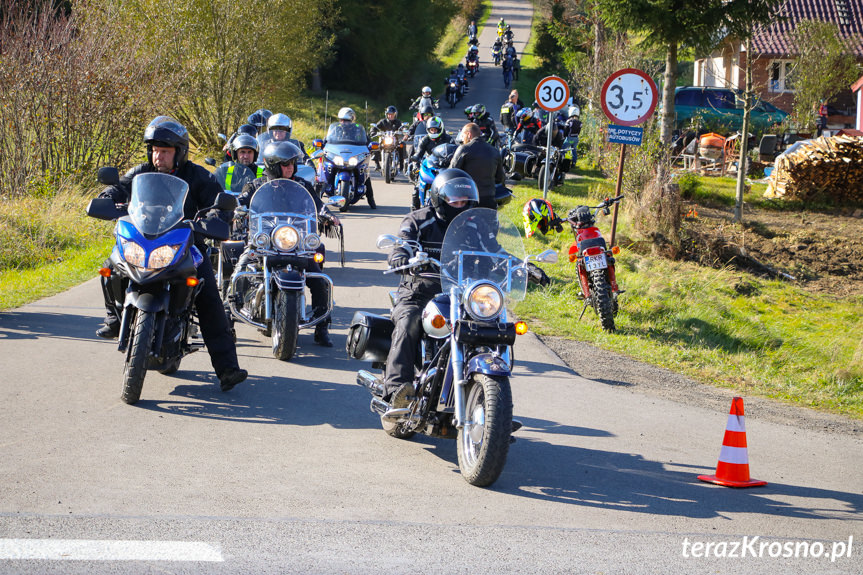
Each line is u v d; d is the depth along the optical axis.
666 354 15.16
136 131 28.22
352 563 6.25
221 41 41.91
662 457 9.34
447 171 9.12
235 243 13.72
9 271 18.36
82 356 11.88
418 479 8.16
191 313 10.57
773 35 52.16
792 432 10.90
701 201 34.38
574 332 15.78
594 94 39.03
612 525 7.29
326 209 13.30
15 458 8.04
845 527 7.61
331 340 13.62
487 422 7.72
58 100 25.86
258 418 9.73
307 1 48.97
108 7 33.09
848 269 24.81
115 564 6.04
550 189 32.38
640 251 23.62
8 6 27.22
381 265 19.42
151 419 9.45
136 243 9.60
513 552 6.59
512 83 92.75
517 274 8.70
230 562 6.16
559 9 73.38
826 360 16.22
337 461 8.51
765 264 24.52
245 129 18.42
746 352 16.38
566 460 9.01
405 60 78.94
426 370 8.62
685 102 45.06
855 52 52.06
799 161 34.50
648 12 27.03
